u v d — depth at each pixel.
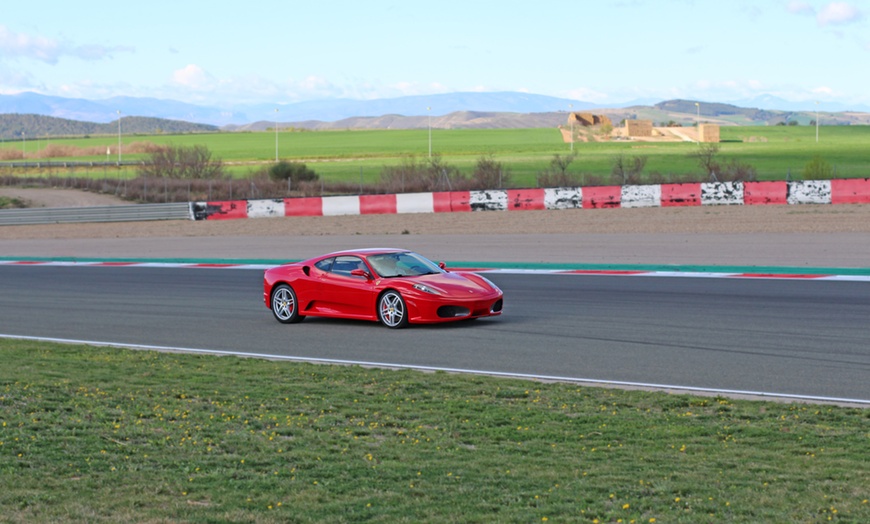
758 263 21.28
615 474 6.34
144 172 75.50
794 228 27.84
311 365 11.41
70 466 6.54
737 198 35.09
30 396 9.17
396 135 169.12
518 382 10.03
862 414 8.15
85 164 99.62
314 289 15.13
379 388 9.84
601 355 11.66
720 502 5.59
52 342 13.95
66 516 5.39
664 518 5.30
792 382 9.80
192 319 16.25
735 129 179.38
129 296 19.75
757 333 12.81
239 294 19.55
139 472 6.42
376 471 6.45
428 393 9.53
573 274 21.17
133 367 11.33
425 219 35.97
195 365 11.51
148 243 33.31
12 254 31.94
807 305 15.24
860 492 5.79
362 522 5.30
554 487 6.00
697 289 17.73
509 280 20.50
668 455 6.90
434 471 6.47
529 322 14.51
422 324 14.73
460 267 23.39
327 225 35.69
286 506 5.61
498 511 5.49
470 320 14.92
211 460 6.78
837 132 169.00
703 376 10.24
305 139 162.75
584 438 7.53
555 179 51.75
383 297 14.45
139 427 7.89
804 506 5.50
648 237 27.52
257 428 7.98
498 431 7.80
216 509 5.54
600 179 51.25
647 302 16.23
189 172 75.19
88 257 29.30
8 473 6.34
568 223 32.22
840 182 34.00
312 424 8.13
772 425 7.84
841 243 24.20
